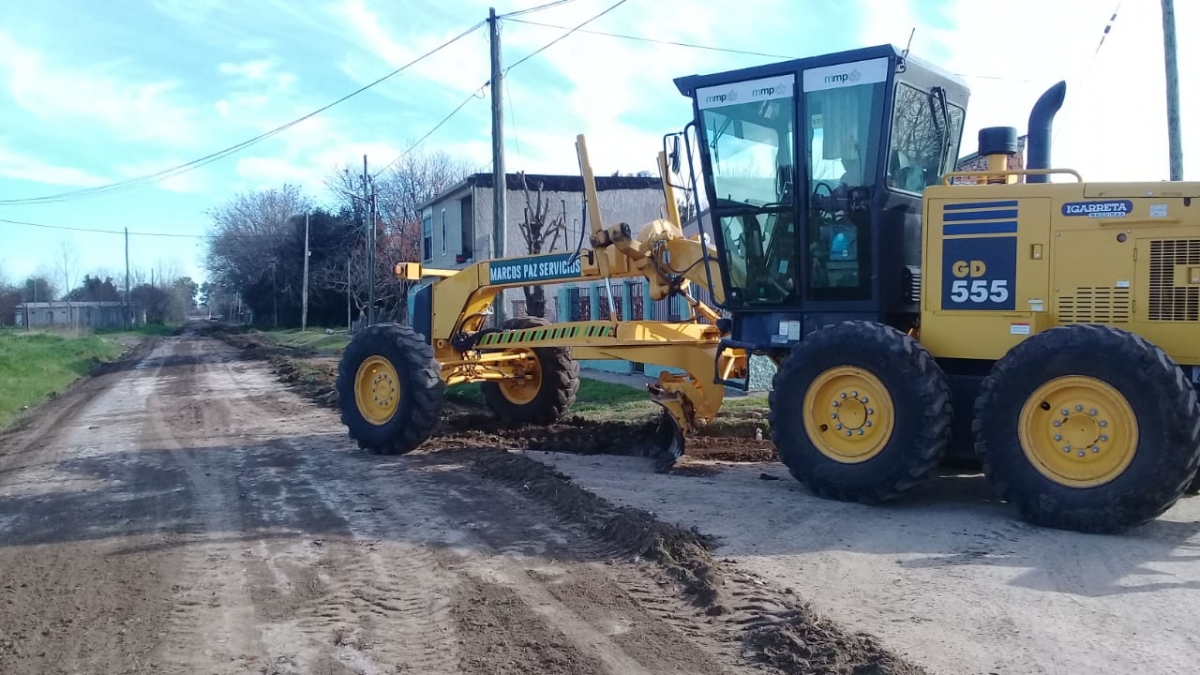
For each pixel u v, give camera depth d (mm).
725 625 5109
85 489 9375
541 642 4934
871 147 7922
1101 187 7043
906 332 8469
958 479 8422
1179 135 12648
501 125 17875
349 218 59250
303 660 4820
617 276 9727
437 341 11359
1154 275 6891
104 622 5480
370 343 10680
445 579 6012
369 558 6531
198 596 5867
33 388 21469
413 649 4914
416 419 10312
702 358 9172
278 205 68312
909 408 7164
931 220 7586
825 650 4617
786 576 5824
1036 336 6852
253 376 23922
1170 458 6281
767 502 7617
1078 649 4629
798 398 7707
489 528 7203
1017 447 6840
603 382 16594
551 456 9961
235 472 9945
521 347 10680
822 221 8258
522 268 10492
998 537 6547
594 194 9672
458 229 32594
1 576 6449
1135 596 5344
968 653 4609
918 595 5438
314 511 7965
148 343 48969
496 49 17781
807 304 8414
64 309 69938
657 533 6453
